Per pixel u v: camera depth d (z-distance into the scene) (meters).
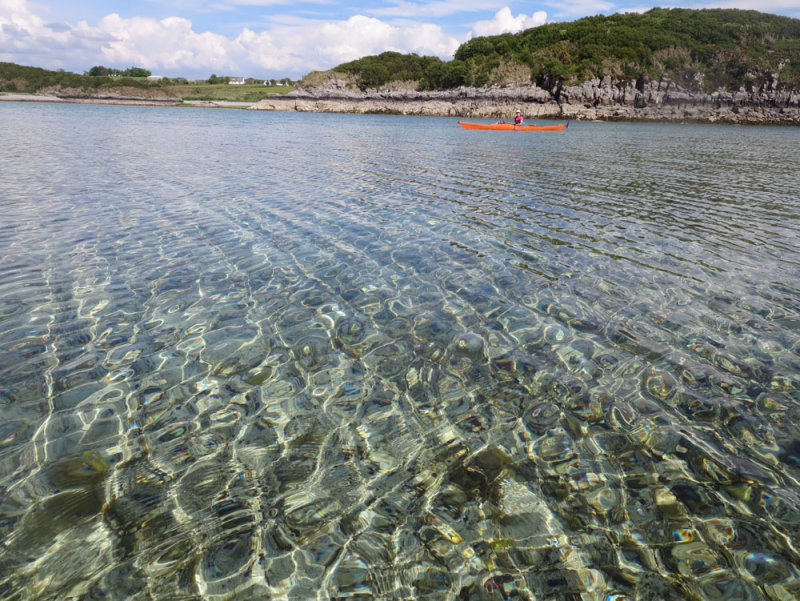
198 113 72.38
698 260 7.99
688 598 2.61
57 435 3.86
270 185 14.00
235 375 4.77
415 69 104.38
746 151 26.05
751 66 70.81
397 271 7.50
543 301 6.45
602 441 3.88
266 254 8.16
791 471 3.56
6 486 3.33
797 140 36.56
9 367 4.76
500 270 7.55
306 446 3.82
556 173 17.17
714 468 3.59
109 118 48.62
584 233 9.55
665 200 12.67
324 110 98.00
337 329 5.71
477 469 3.59
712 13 91.62
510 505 3.25
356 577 2.72
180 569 2.75
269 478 3.47
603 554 2.89
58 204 11.08
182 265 7.57
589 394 4.50
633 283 7.04
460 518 3.14
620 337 5.51
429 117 79.62
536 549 2.92
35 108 69.56
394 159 20.59
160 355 5.08
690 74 74.25
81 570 2.72
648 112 75.62
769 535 3.02
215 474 3.50
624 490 3.39
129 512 3.14
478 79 88.19
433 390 4.58
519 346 5.35
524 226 10.02
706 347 5.27
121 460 3.62
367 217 10.59
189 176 15.23
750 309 6.18
